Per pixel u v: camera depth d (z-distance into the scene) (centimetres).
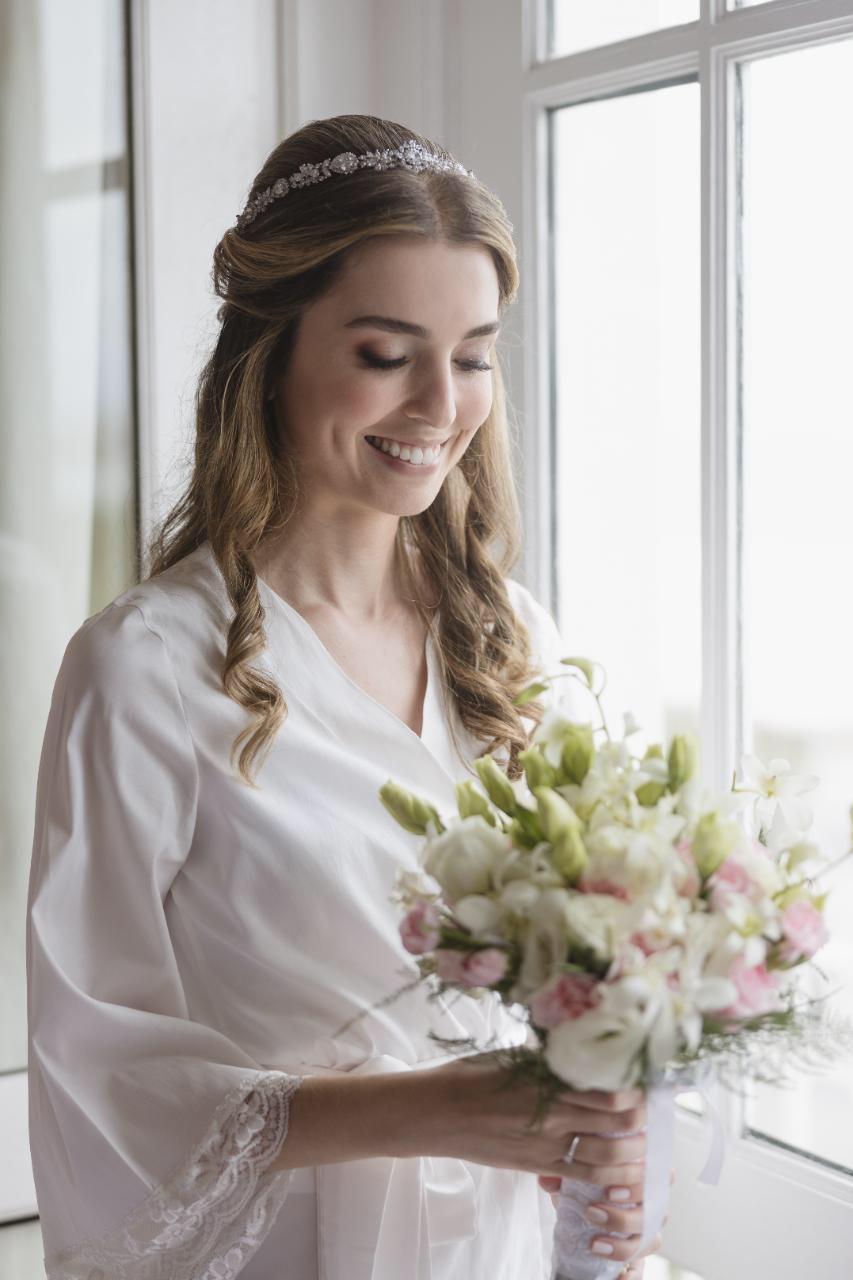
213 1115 119
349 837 133
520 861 101
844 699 164
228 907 131
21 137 193
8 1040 202
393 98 206
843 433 161
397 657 149
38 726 202
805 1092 170
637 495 185
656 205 178
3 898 201
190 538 147
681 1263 183
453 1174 132
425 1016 134
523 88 189
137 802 128
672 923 94
